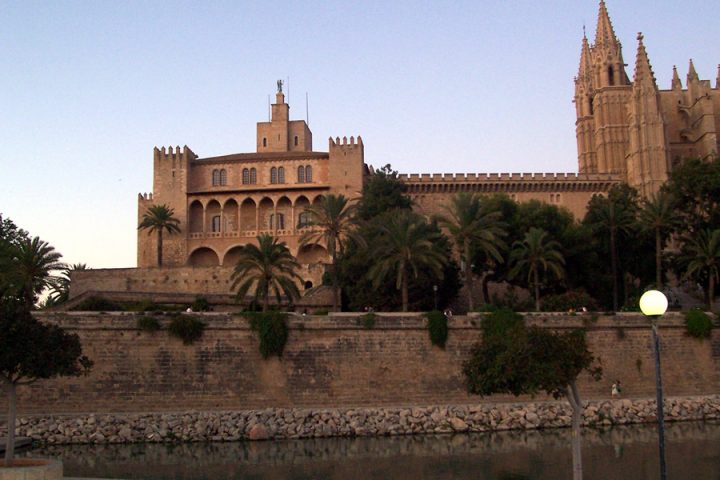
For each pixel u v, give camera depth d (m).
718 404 49.31
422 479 33.09
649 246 79.00
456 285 74.81
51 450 41.59
